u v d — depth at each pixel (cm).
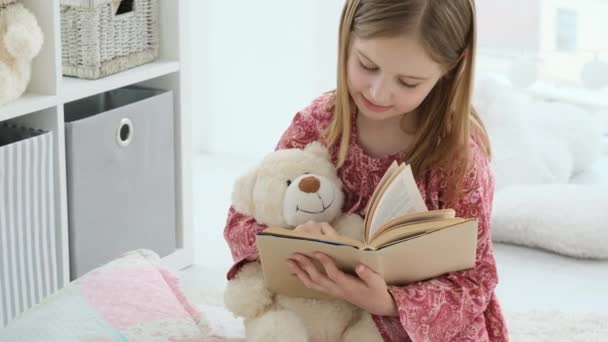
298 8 329
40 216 200
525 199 268
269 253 133
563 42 315
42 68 201
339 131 149
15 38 187
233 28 343
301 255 131
